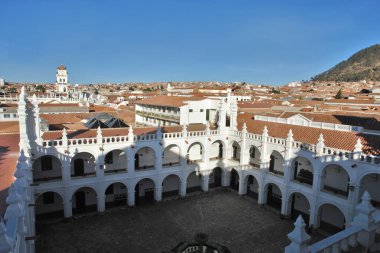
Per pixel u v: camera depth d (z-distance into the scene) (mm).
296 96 141625
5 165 26516
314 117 53125
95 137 43281
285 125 48781
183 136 49219
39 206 42281
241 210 45750
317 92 180125
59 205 43625
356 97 120312
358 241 12852
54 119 56406
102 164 42875
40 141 38125
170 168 48844
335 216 39625
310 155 38781
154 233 38344
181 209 45875
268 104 81500
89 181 42469
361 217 13000
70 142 40719
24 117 35469
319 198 38094
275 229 39906
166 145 47906
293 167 41781
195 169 51500
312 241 36594
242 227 40344
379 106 76062
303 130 45031
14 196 13922
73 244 35469
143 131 50188
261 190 46625
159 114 69250
